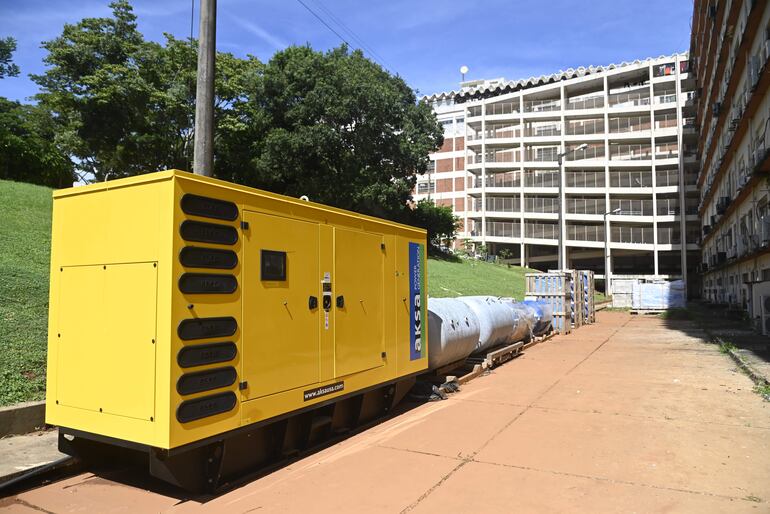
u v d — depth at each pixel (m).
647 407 7.98
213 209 4.73
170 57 31.58
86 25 30.33
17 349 7.34
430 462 5.62
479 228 66.75
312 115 32.31
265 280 5.25
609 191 61.62
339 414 6.71
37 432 6.20
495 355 11.80
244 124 32.66
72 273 5.04
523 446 6.12
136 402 4.48
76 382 4.93
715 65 28.34
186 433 4.39
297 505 4.56
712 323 22.73
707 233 39.75
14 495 4.81
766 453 5.80
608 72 62.28
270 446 5.62
